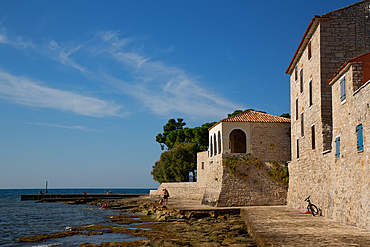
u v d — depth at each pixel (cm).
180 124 10500
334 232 1886
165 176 8106
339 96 2420
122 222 3731
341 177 2381
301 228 2072
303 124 3638
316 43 3200
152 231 2995
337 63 3067
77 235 2941
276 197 4416
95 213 5241
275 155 4594
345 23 3111
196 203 5153
